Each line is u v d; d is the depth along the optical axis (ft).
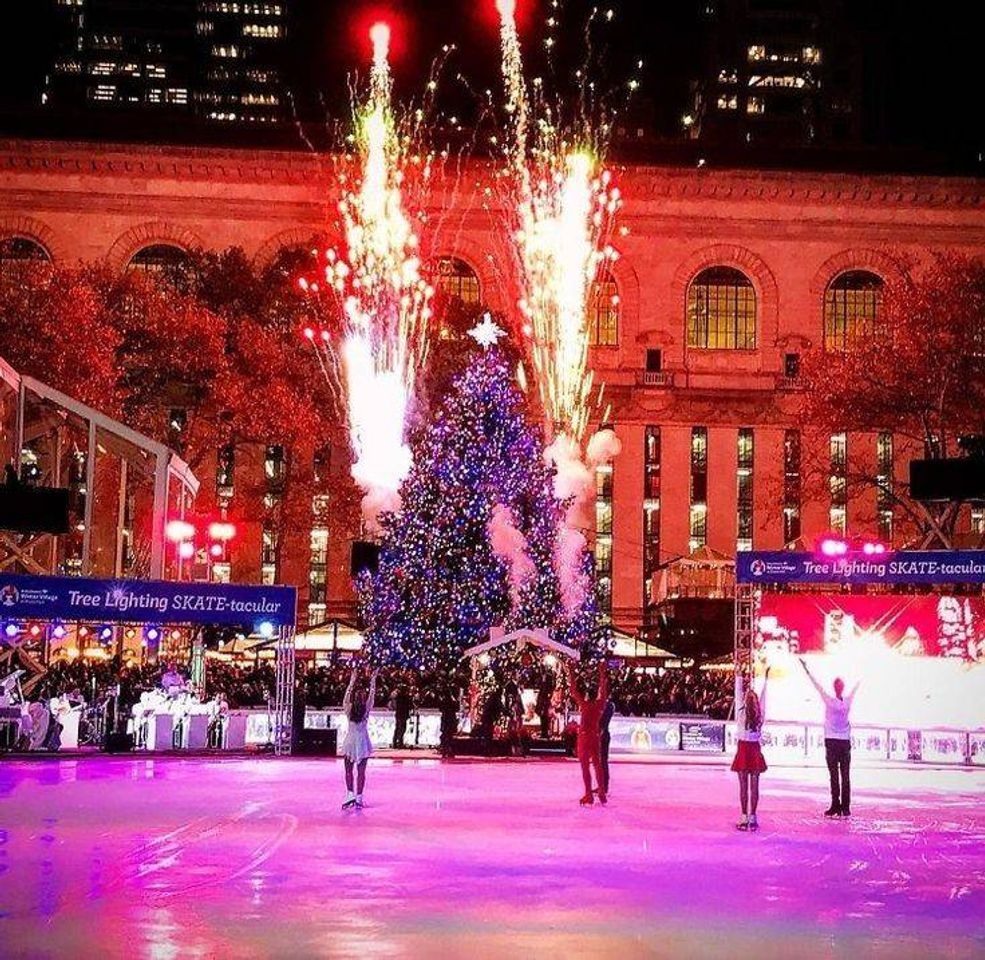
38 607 109.91
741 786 65.72
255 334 229.45
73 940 36.06
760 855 56.24
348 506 238.27
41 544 146.61
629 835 62.49
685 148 297.53
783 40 474.90
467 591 138.72
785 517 289.12
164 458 138.62
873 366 195.21
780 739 125.80
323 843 57.41
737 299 295.48
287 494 244.42
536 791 86.69
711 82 474.90
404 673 140.15
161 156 279.90
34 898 42.60
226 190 282.36
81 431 144.87
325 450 281.13
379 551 143.84
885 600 125.08
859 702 124.98
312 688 163.22
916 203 292.81
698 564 237.86
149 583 114.01
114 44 628.28
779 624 126.21
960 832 66.03
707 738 136.87
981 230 293.23
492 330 150.41
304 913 40.73
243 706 156.04
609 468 287.48
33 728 115.24
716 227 292.61
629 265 291.99
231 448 281.95
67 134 283.79
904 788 95.14
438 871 49.93
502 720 128.88
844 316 294.46
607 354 291.38
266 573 280.31
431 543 140.56
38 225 280.10
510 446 144.05
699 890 46.65
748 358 293.23
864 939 38.27
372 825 64.64
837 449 282.15
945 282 196.24
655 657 186.91
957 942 38.01
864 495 281.95
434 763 115.85
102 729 123.24
